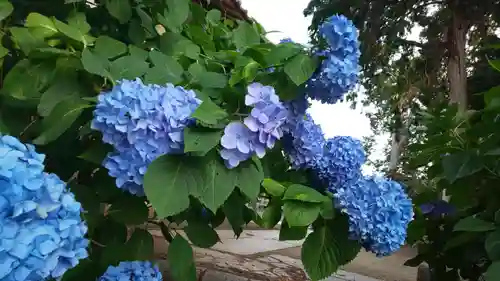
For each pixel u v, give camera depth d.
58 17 1.12
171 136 0.74
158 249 2.08
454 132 1.55
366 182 1.00
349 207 0.96
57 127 0.84
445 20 5.75
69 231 0.61
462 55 5.61
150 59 1.00
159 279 0.93
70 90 0.90
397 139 6.37
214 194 0.76
